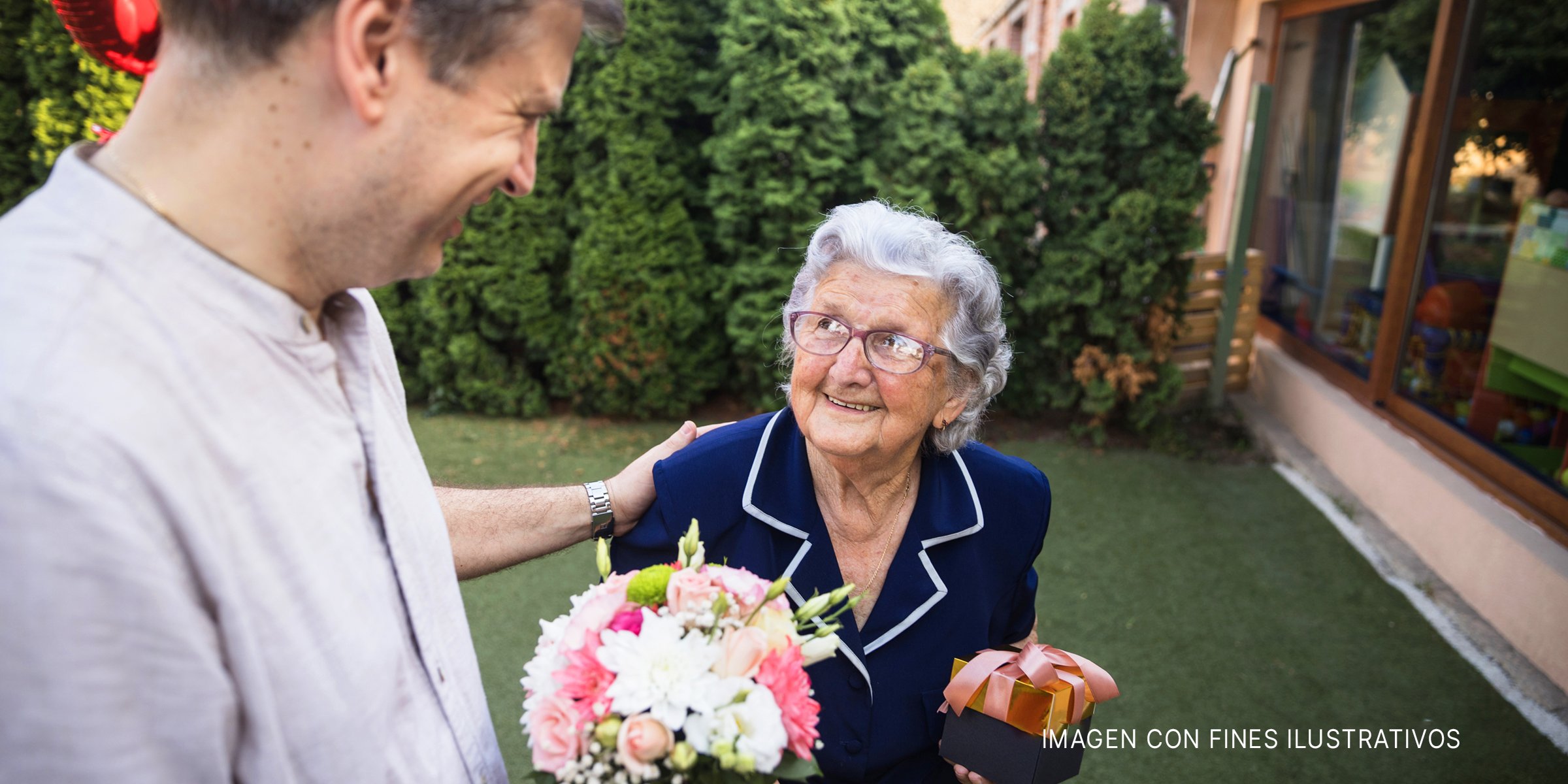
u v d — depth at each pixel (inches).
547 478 167.5
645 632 35.7
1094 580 138.6
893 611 51.1
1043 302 182.5
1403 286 165.8
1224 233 251.4
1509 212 142.7
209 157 25.6
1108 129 180.1
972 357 49.8
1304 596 133.8
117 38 30.8
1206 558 144.9
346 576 29.5
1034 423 201.0
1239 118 241.4
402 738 32.4
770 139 171.5
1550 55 135.3
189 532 24.1
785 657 36.4
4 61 192.7
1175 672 116.4
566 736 34.5
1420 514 143.9
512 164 28.9
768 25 167.5
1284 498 166.7
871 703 49.9
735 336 186.7
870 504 51.5
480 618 124.3
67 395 22.0
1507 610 121.1
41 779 22.7
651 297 181.9
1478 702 110.2
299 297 28.9
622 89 174.2
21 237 23.5
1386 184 186.1
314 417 29.2
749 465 52.1
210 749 25.3
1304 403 189.9
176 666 24.0
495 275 187.5
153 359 24.0
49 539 21.5
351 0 24.0
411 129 26.1
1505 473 133.1
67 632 22.0
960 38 341.7
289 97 25.1
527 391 200.1
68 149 25.9
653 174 179.0
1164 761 100.8
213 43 24.7
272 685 27.3
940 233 49.5
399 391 38.8
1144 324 189.8
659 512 52.9
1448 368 154.6
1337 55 208.5
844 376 46.9
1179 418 203.2
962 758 46.4
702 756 34.9
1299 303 222.5
